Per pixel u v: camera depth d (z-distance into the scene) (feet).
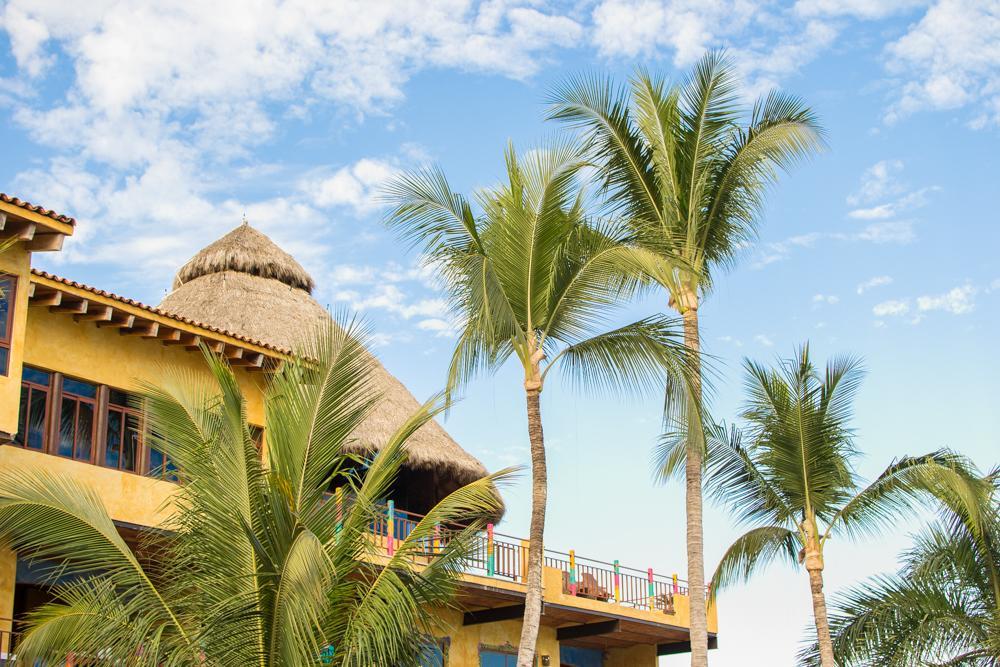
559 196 65.62
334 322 55.26
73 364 69.92
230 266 104.63
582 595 95.50
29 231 63.98
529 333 65.62
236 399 52.65
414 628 54.95
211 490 52.21
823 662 82.02
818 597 83.56
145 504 70.23
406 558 56.29
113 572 54.03
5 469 64.49
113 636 51.21
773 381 86.33
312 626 52.11
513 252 65.41
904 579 85.15
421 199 65.26
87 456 69.21
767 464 85.97
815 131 75.82
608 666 109.91
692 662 70.79
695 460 75.31
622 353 63.36
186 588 52.85
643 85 77.61
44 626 54.19
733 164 76.54
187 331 73.67
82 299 69.10
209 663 50.80
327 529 53.42
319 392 53.62
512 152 66.44
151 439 55.93
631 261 64.28
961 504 83.30
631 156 76.43
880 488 83.66
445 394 58.13
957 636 79.87
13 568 64.64
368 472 55.83
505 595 87.35
